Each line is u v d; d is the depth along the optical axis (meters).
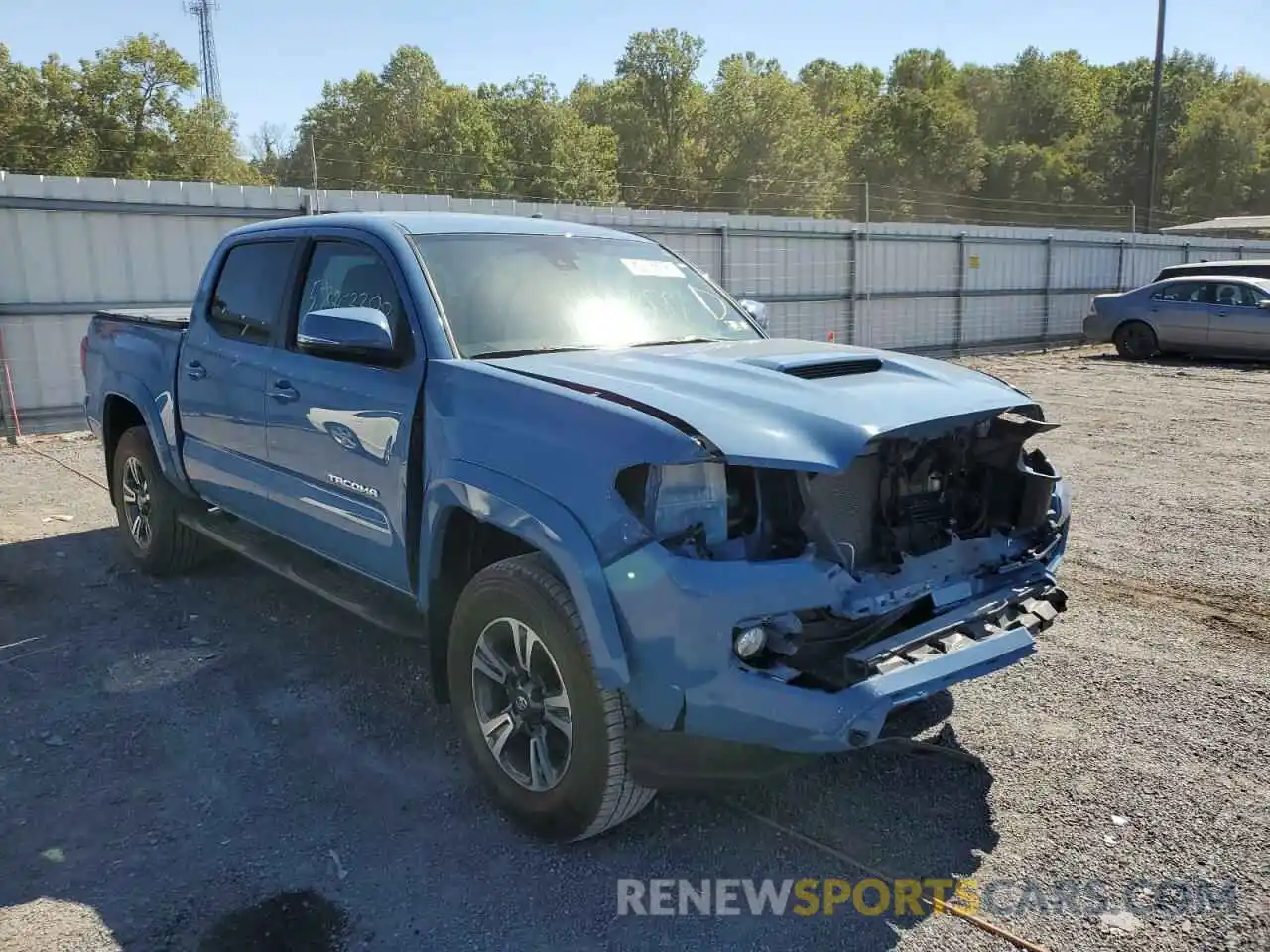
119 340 5.72
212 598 5.42
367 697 4.21
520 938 2.73
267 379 4.29
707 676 2.67
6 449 10.15
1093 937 2.71
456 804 3.39
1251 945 2.67
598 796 2.92
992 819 3.28
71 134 50.34
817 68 100.62
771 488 2.86
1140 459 9.18
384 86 71.25
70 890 2.92
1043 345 23.12
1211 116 76.38
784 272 17.80
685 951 2.67
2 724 3.96
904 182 81.25
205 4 72.94
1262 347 17.23
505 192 62.34
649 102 75.06
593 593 2.77
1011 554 3.38
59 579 5.75
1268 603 5.34
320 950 2.68
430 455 3.37
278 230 4.57
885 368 3.52
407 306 3.65
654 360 3.41
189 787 3.50
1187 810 3.32
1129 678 4.38
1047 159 82.31
